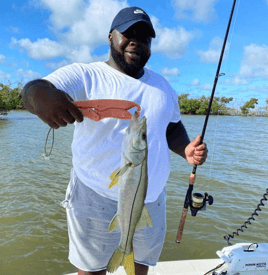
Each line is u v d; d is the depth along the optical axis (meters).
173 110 2.48
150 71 2.43
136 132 1.73
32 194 9.35
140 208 1.84
